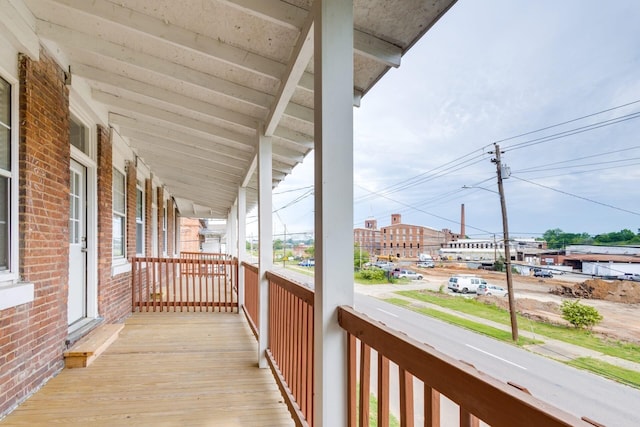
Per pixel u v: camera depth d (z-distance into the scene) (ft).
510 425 2.16
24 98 8.54
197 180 26.84
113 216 16.97
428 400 3.05
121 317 17.24
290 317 8.62
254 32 7.48
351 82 5.28
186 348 13.04
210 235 95.66
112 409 8.27
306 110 10.32
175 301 20.52
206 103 11.76
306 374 6.84
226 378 10.25
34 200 8.87
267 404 8.68
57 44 9.93
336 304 5.14
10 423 7.55
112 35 9.13
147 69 9.55
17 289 7.96
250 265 16.58
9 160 8.25
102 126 14.15
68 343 10.93
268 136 11.93
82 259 13.24
